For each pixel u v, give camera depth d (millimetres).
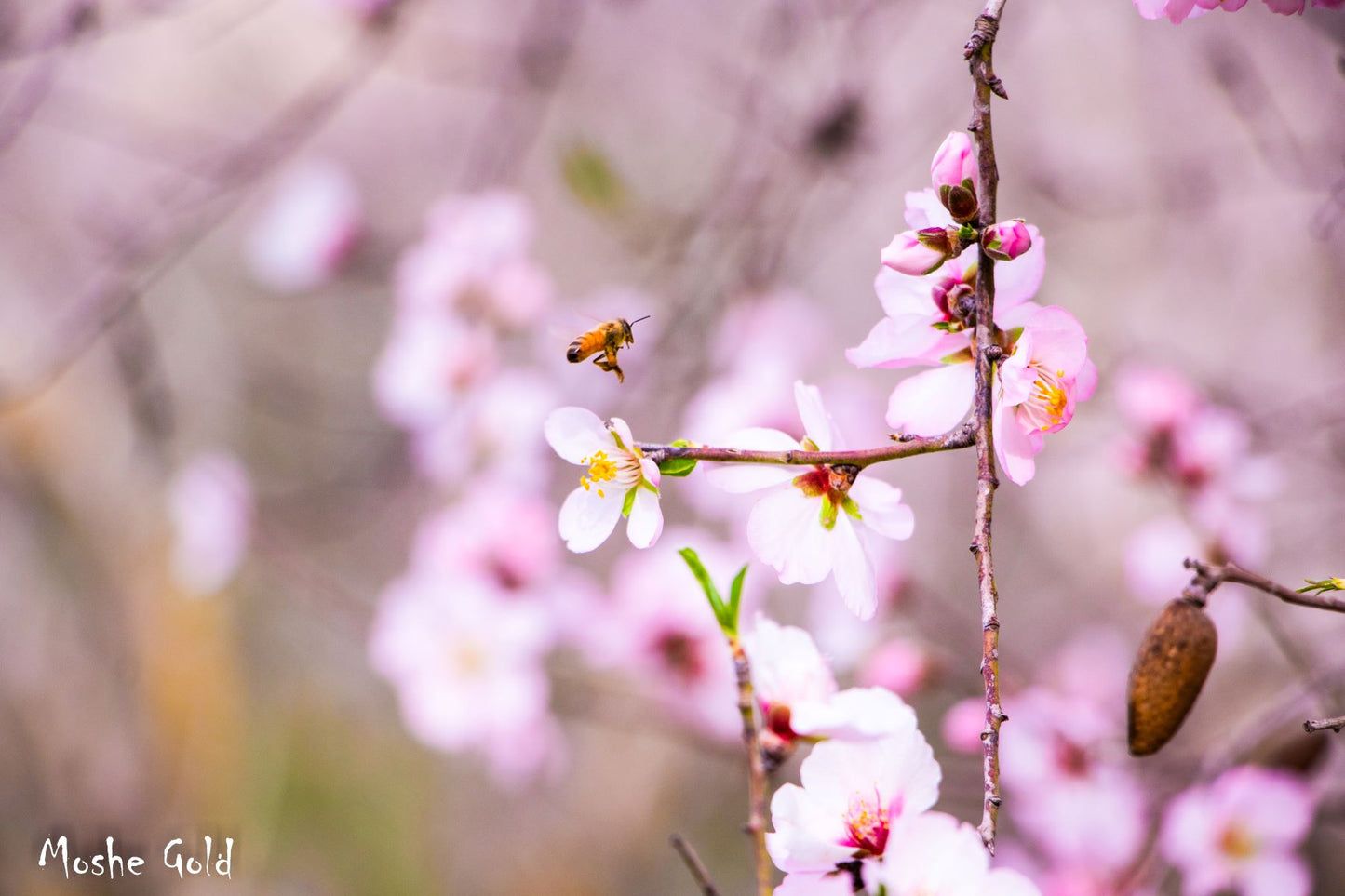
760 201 1654
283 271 1689
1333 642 1529
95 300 1715
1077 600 1915
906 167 1883
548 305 1453
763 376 1276
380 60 1734
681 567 1243
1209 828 1071
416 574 1341
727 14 1939
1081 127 1972
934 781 897
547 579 1310
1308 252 1939
